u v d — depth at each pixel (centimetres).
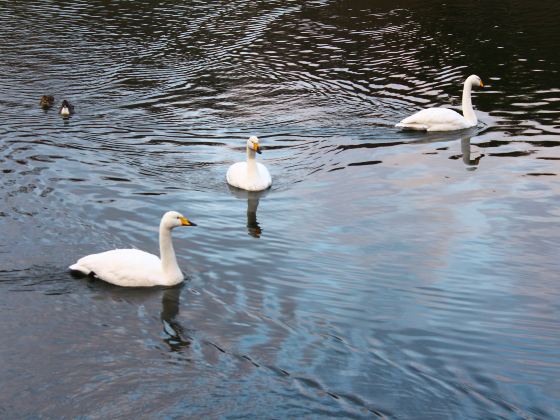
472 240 1966
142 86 3250
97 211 2105
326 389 1360
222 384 1373
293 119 2905
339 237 1991
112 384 1377
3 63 3494
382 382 1386
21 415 1299
